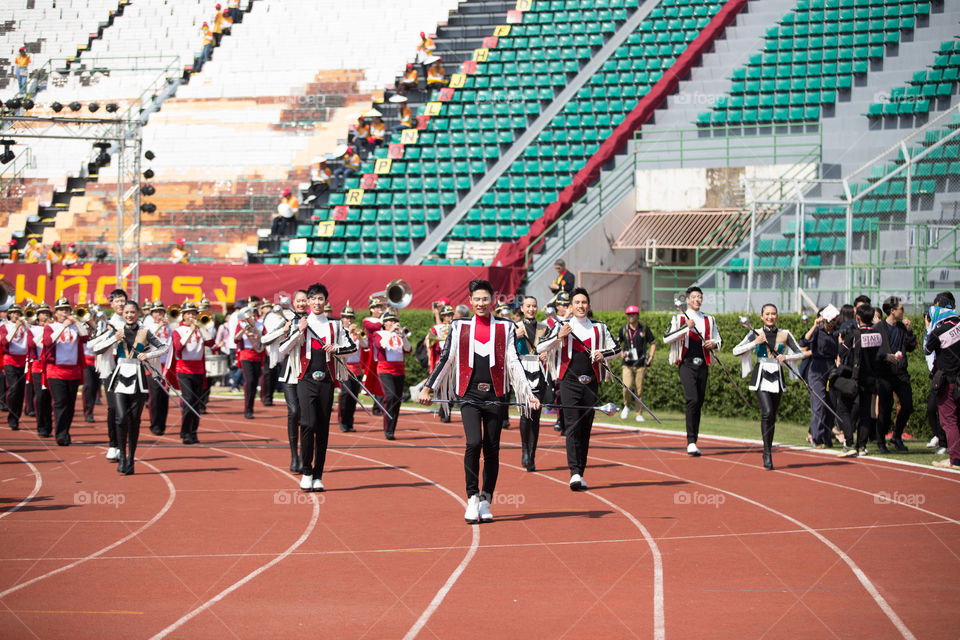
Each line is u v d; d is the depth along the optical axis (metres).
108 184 33.31
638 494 10.62
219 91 36.28
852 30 29.66
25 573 7.31
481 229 27.95
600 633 5.91
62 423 14.60
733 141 27.55
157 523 9.09
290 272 25.84
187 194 32.56
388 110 34.12
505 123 31.16
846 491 10.77
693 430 13.48
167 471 12.24
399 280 18.92
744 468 12.48
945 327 12.30
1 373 19.56
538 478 11.78
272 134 33.97
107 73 38.38
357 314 24.08
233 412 19.56
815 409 14.42
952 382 12.28
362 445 14.86
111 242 31.64
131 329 12.01
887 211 23.16
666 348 19.84
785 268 22.06
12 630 5.98
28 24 40.91
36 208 32.84
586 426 10.84
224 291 26.31
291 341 10.66
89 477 11.76
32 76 38.44
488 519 9.15
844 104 27.28
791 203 22.91
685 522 9.14
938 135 24.67
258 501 10.22
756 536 8.55
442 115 31.91
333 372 10.87
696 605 6.49
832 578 7.17
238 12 39.59
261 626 6.07
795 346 12.44
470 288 9.33
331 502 10.16
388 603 6.55
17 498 10.36
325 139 33.47
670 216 26.17
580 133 29.72
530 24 34.88
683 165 27.55
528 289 24.61
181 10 40.41
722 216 25.48
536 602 6.57
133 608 6.44
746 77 29.38
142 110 36.12
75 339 14.66
